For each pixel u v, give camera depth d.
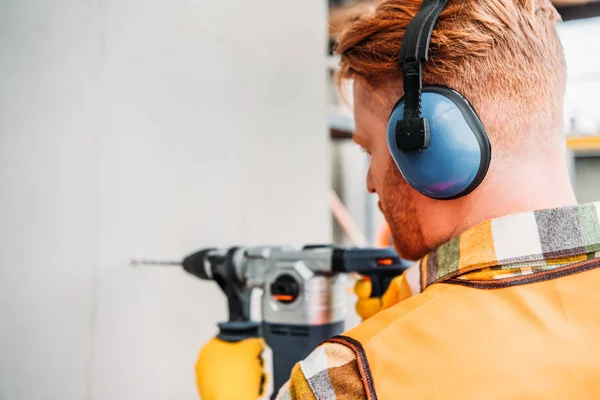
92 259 0.97
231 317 0.78
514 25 0.38
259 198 1.38
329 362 0.35
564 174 0.40
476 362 0.32
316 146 1.60
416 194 0.44
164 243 1.11
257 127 1.38
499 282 0.35
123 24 1.03
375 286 0.71
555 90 0.39
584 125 2.54
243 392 0.70
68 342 0.93
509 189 0.39
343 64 0.49
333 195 2.71
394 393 0.32
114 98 1.01
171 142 1.13
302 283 0.71
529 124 0.38
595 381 0.31
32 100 0.88
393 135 0.41
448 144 0.38
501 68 0.38
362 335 0.35
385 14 0.43
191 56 1.19
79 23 0.95
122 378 1.02
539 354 0.32
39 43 0.89
